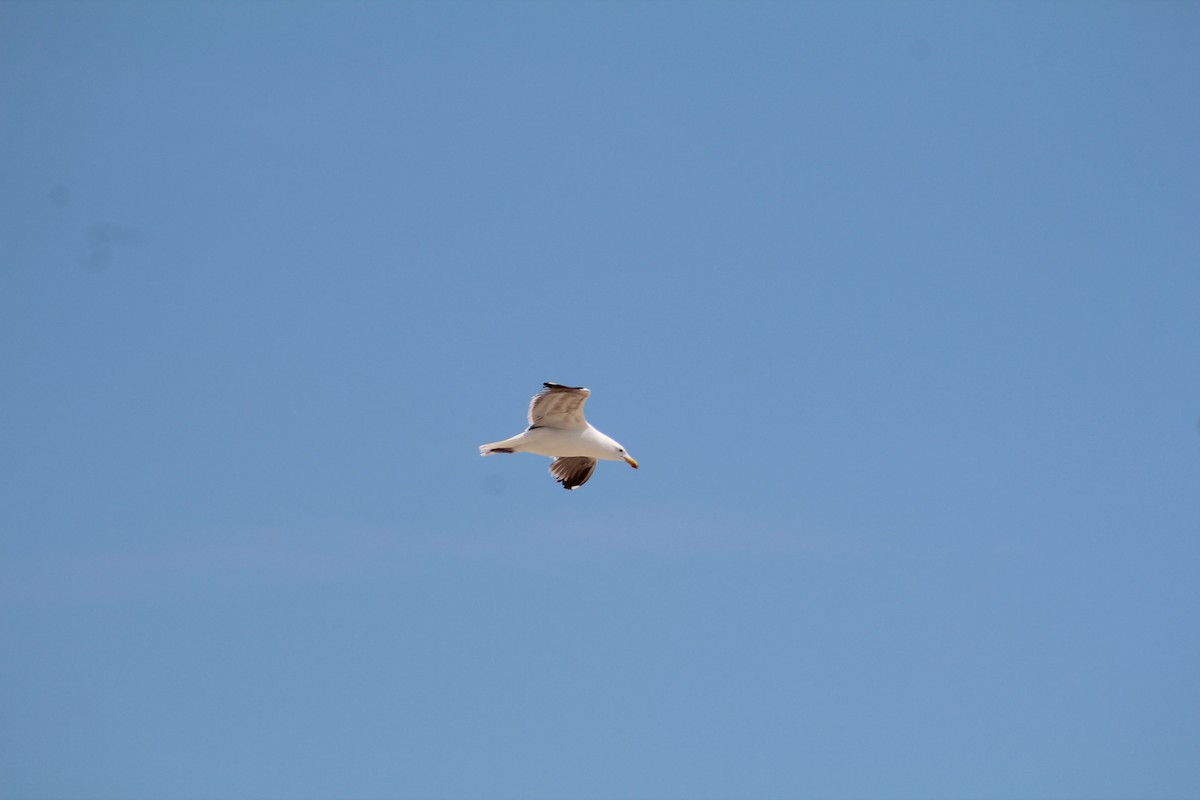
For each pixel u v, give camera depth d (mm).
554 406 30359
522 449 30766
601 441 30641
